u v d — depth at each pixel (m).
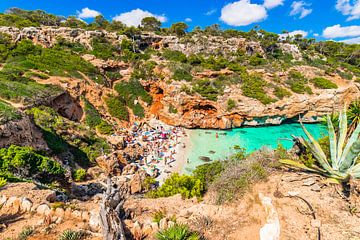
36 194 10.58
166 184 16.02
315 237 6.52
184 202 11.95
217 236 7.61
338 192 7.94
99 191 20.03
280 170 9.89
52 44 55.78
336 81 59.50
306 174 9.30
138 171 28.05
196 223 8.22
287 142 41.78
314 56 82.25
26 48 49.47
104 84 50.12
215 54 70.88
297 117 51.28
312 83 55.88
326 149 11.60
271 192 8.66
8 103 28.67
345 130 9.70
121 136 37.09
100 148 30.64
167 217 9.05
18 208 9.24
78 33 62.44
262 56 72.75
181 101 48.25
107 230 6.84
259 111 47.44
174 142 41.41
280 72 57.75
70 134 29.20
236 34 89.25
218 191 10.12
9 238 7.50
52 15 82.88
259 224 7.73
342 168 8.34
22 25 62.19
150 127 47.53
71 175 21.69
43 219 8.51
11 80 36.75
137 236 7.61
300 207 7.63
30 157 17.28
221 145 40.75
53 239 7.50
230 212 8.59
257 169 9.93
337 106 51.25
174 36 75.75
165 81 52.16
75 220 8.64
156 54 64.94
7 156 16.36
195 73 53.38
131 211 9.91
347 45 97.38
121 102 50.31
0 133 18.78
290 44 86.06
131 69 56.66
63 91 39.47
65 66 47.50
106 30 73.75
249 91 49.28
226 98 48.25
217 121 48.59
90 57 53.91
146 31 82.25
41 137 24.64
